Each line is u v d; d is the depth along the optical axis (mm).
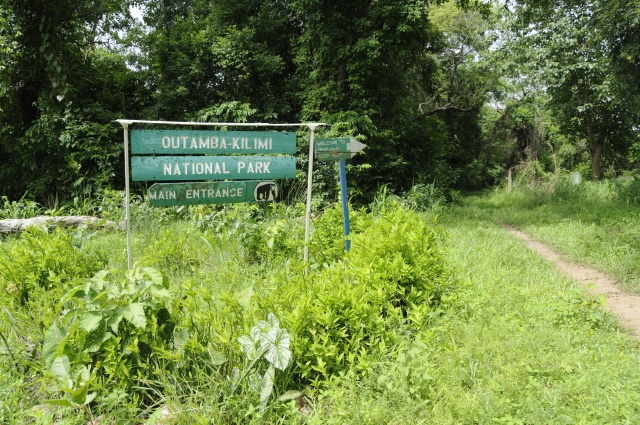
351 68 12820
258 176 4848
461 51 24844
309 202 5184
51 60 12523
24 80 13094
